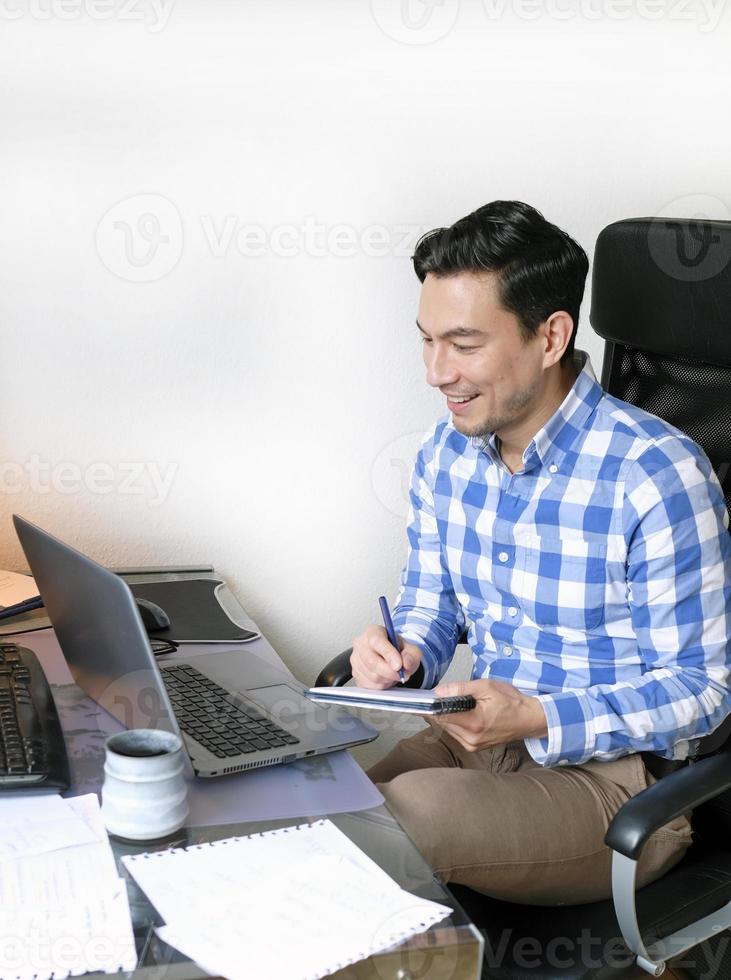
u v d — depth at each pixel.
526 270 1.49
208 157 1.95
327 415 2.11
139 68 1.90
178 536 2.10
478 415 1.56
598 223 2.13
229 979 0.89
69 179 1.91
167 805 1.11
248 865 1.06
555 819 1.46
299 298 2.04
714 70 2.10
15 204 1.90
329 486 2.14
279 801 1.21
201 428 2.06
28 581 1.87
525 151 2.07
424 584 1.80
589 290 2.15
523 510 1.63
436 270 1.52
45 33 1.85
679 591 1.52
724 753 1.39
